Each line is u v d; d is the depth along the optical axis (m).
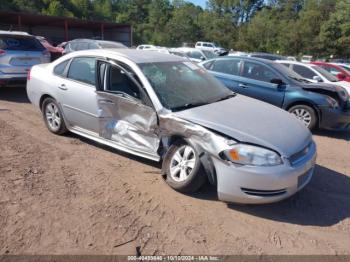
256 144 3.55
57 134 5.79
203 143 3.71
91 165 4.66
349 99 7.40
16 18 37.44
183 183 3.92
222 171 3.59
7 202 3.64
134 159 4.93
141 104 4.30
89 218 3.44
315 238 3.34
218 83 5.21
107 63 4.77
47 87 5.62
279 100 7.39
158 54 5.18
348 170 5.16
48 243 3.04
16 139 5.50
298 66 9.48
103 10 85.56
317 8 56.25
